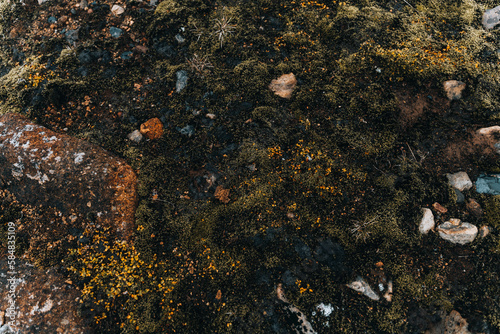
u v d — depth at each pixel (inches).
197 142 20.3
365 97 20.8
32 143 18.9
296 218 19.1
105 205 18.6
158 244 18.7
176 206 19.3
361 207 19.3
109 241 18.4
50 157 18.8
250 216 19.2
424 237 19.1
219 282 18.4
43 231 18.6
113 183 18.8
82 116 20.4
